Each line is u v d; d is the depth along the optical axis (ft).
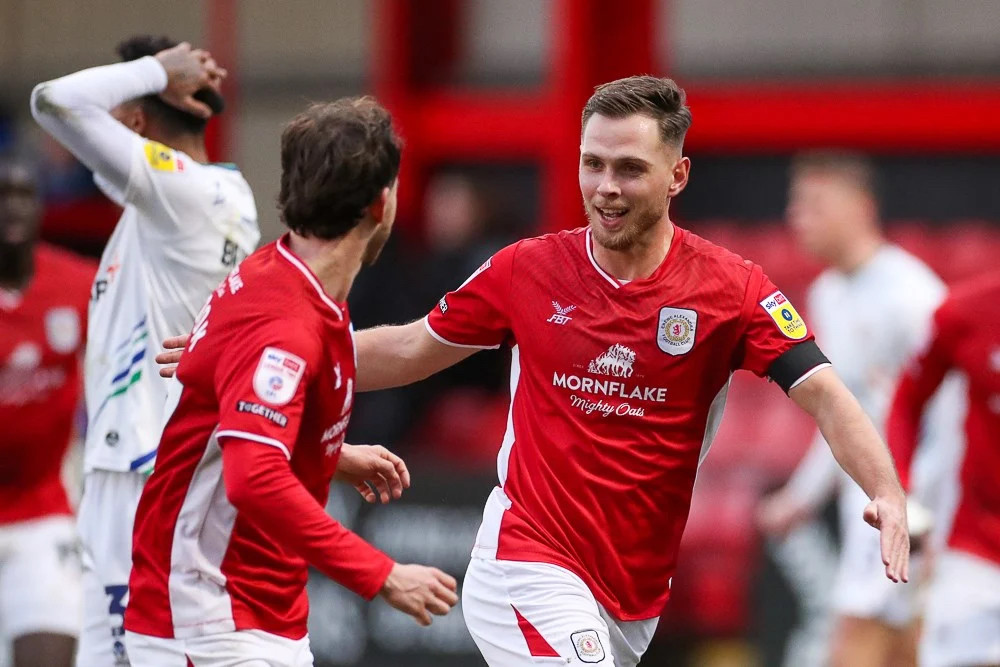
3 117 158.71
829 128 138.92
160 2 157.07
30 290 63.21
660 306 43.50
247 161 155.63
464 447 106.42
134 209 49.65
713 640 88.69
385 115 39.73
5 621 63.21
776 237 139.03
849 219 78.07
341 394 39.88
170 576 40.14
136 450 48.32
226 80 149.48
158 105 51.03
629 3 125.39
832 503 81.97
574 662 42.47
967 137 134.92
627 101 42.19
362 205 38.91
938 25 139.74
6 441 62.54
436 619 85.10
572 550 43.88
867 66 140.56
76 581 64.23
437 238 120.16
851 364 79.15
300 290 38.32
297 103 154.20
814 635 81.92
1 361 62.34
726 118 141.90
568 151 121.90
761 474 94.02
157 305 49.16
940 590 62.54
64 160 147.64
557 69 122.62
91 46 160.86
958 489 62.69
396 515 86.63
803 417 118.01
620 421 43.78
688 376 43.75
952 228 136.15
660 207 42.93
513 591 43.88
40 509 64.08
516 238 115.85
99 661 48.78
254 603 40.68
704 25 146.00
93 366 50.26
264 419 36.78
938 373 62.54
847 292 79.05
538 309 44.42
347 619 86.63
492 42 149.69
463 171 148.97
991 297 60.08
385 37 147.13
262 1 155.33
